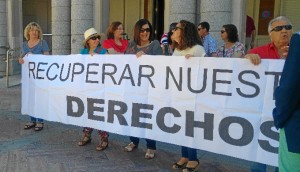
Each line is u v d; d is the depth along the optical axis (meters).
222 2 6.95
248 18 8.13
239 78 3.41
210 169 4.18
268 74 3.25
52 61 5.11
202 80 3.64
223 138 3.54
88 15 9.23
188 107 3.76
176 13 7.52
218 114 3.55
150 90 4.06
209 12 7.04
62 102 4.97
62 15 9.87
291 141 2.02
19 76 12.71
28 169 4.13
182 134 3.83
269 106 3.25
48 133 5.69
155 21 12.97
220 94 3.53
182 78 3.79
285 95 1.97
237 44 5.05
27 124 5.91
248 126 3.37
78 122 4.80
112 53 4.86
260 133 3.31
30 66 5.43
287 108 2.00
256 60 3.27
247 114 3.37
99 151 4.81
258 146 3.32
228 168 4.21
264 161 3.29
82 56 4.70
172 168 4.20
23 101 5.66
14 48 12.38
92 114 4.62
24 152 4.73
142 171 4.10
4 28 12.84
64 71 4.93
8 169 4.12
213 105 3.58
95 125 4.60
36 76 5.34
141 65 4.12
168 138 3.95
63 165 4.27
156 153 4.75
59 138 5.41
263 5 11.68
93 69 4.58
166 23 8.15
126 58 4.25
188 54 3.77
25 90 5.59
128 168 4.20
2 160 4.42
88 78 4.63
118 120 4.36
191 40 3.89
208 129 3.64
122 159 4.51
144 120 4.14
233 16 7.06
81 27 9.22
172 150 4.89
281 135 2.15
